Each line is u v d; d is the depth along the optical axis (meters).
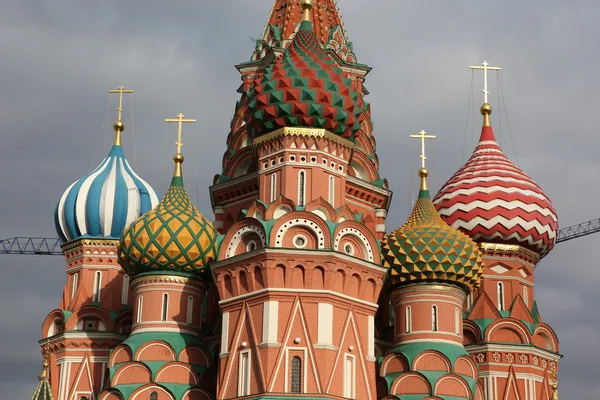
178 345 67.06
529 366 74.88
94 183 82.25
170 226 69.19
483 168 81.12
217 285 64.25
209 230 70.50
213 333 70.06
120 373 65.94
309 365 60.28
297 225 63.06
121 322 78.00
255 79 75.50
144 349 66.62
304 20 70.94
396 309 69.69
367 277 64.19
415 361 66.56
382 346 71.81
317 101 66.56
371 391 62.62
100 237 80.88
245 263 62.91
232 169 75.38
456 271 68.81
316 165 66.25
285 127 66.69
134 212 81.88
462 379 66.31
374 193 75.88
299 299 61.44
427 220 71.25
